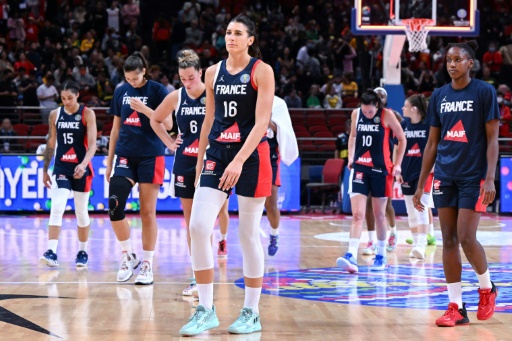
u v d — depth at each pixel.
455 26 15.17
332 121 20.17
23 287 7.54
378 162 8.97
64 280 8.02
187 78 6.98
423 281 8.09
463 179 5.82
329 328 5.71
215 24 24.62
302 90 22.17
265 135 5.52
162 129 7.29
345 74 21.41
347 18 24.91
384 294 7.25
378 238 9.27
